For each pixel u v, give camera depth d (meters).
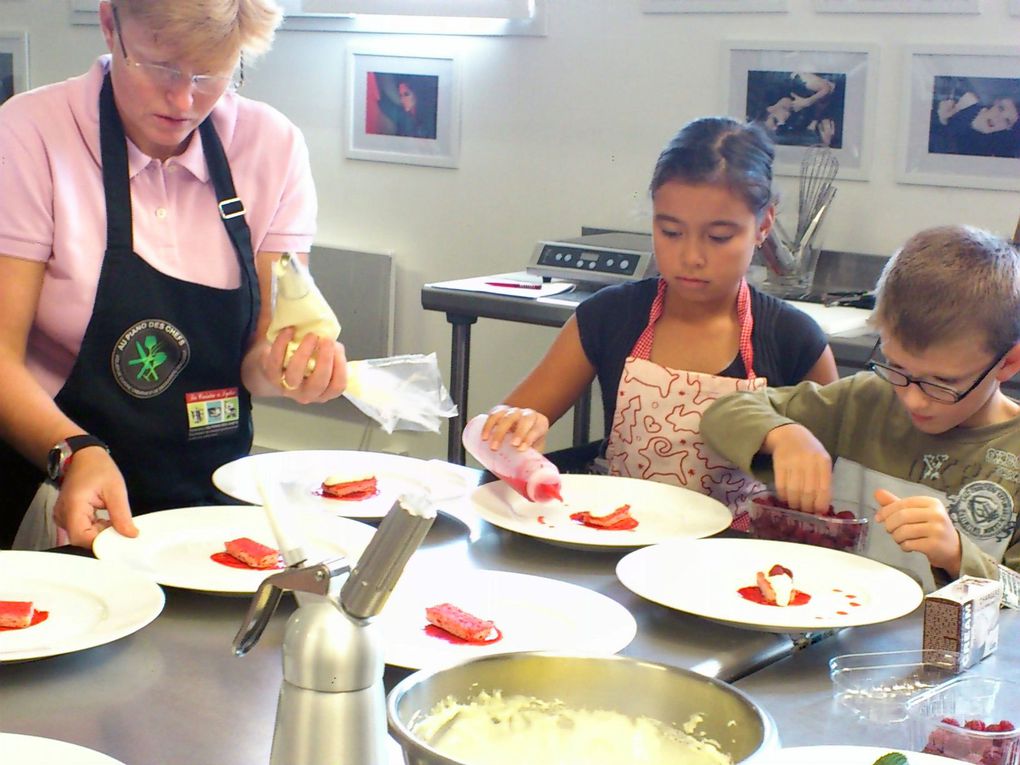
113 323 1.54
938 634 1.04
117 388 1.56
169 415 1.59
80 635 1.00
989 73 2.47
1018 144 2.47
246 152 1.65
